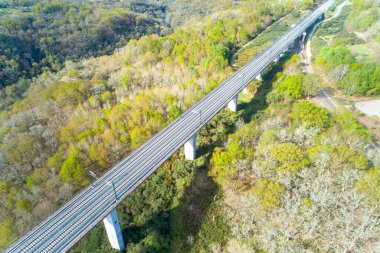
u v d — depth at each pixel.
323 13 190.62
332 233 53.47
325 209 57.59
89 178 75.81
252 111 99.69
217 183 73.44
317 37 151.38
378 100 97.19
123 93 115.75
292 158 63.97
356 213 56.22
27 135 90.50
